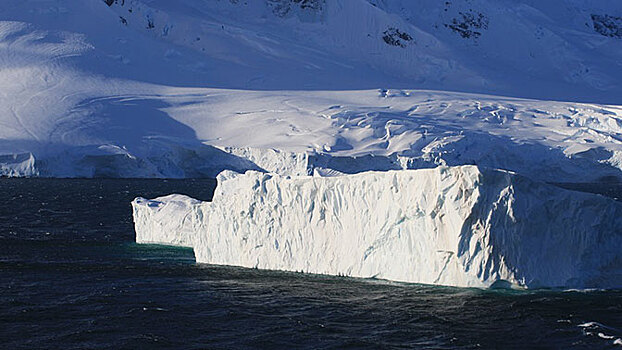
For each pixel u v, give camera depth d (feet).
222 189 149.18
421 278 125.29
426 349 97.09
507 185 115.14
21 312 114.52
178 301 121.19
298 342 100.63
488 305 113.29
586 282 121.29
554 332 102.32
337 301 118.42
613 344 97.71
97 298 123.44
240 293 125.08
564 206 118.32
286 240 139.13
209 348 98.37
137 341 100.99
